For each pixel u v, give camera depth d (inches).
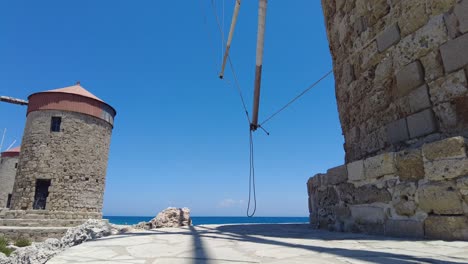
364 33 211.9
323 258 87.3
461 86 143.4
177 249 111.1
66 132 940.6
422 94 161.5
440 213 119.5
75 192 918.4
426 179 126.6
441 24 154.9
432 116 155.3
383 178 147.6
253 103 335.0
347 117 235.0
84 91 1056.8
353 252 95.7
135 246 119.5
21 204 876.0
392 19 186.4
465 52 142.8
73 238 213.3
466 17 143.4
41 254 219.0
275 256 93.0
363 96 211.5
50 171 901.8
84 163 953.5
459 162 115.7
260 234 169.8
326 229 199.3
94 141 992.2
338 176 185.9
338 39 251.1
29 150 919.7
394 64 182.9
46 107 946.7
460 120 142.7
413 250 96.9
